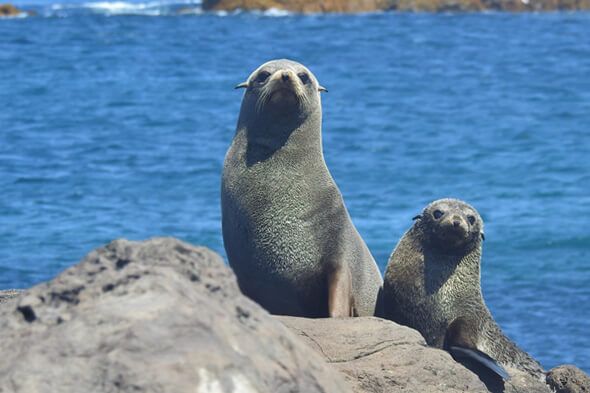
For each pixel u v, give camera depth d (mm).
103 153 62062
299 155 17938
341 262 17750
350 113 83188
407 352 14648
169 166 57500
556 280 35469
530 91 99500
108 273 8367
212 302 8227
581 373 18750
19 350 7629
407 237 20031
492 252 40219
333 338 14797
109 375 7285
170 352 7422
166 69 113438
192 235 40312
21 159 59531
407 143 68312
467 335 18547
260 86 18016
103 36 147625
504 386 17266
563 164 60438
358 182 54812
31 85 98062
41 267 34656
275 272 17578
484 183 54812
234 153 18266
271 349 8250
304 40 145375
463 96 95250
